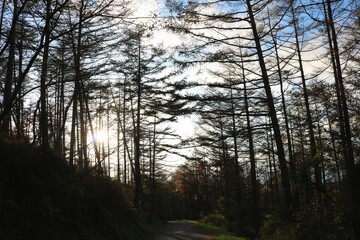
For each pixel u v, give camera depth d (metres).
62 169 12.55
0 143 9.68
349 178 8.20
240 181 34.59
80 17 11.61
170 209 86.44
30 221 9.00
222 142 27.08
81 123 22.73
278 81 18.73
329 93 13.62
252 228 26.73
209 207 67.00
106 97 25.61
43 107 15.09
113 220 15.24
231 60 15.12
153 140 38.72
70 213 11.27
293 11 12.83
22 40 11.98
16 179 9.30
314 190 12.25
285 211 17.80
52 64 13.97
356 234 10.07
